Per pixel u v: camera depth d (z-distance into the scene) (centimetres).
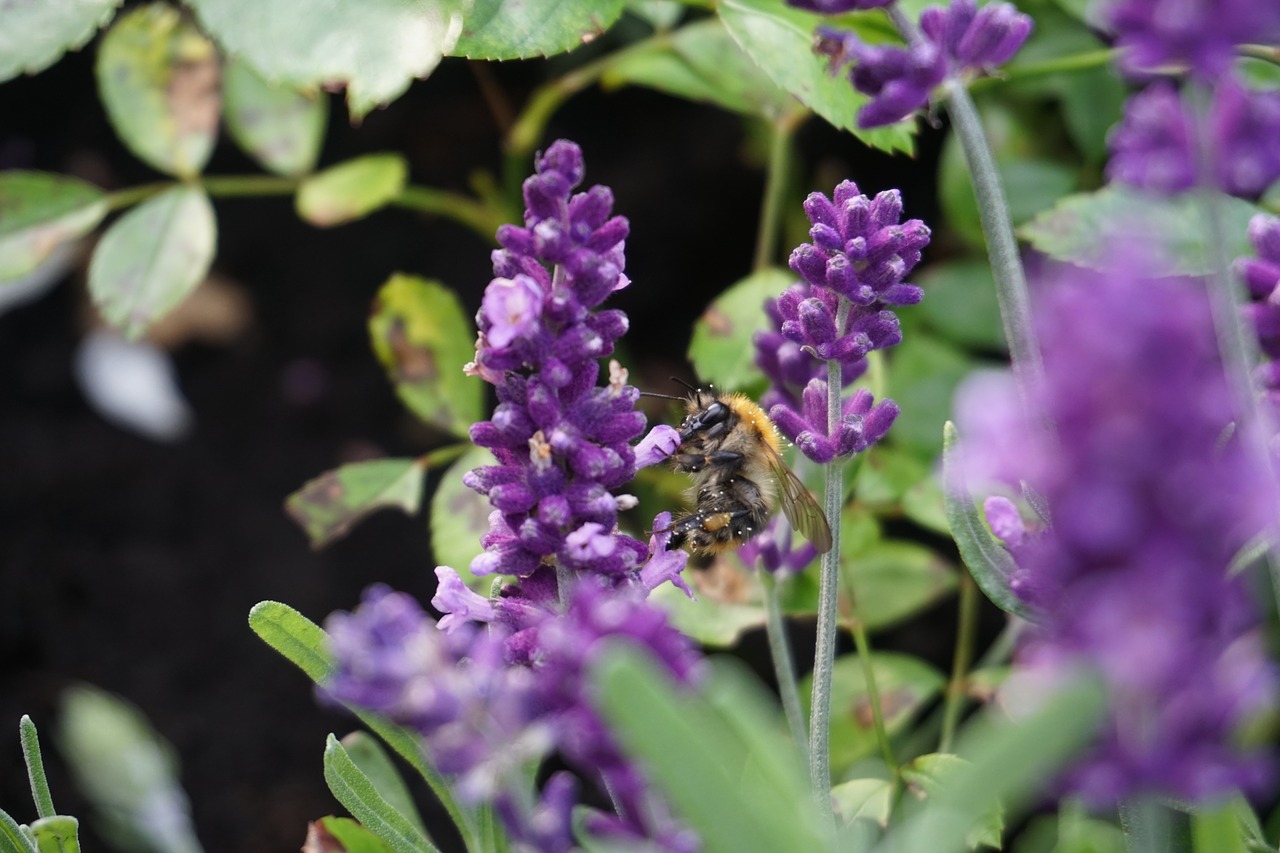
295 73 35
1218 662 28
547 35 37
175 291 41
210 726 54
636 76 44
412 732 33
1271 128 30
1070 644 27
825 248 33
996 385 27
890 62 32
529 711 29
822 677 34
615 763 29
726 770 28
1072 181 45
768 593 37
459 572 39
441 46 35
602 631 28
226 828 51
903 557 42
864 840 32
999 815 34
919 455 44
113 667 55
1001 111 48
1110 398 26
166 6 43
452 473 40
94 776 37
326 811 51
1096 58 42
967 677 41
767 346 38
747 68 43
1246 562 32
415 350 41
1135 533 27
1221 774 28
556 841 29
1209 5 29
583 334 31
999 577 32
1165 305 26
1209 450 26
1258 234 33
